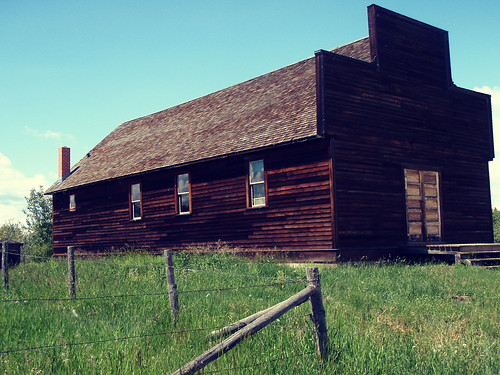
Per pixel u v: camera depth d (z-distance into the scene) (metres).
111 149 35.75
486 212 25.28
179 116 32.88
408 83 22.62
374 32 21.61
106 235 30.92
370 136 20.69
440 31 24.45
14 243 24.39
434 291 12.57
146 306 10.35
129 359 6.42
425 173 22.75
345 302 11.08
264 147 20.80
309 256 19.67
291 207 20.53
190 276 14.93
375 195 20.55
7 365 6.32
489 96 26.25
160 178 27.23
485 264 20.02
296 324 8.05
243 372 6.05
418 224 22.09
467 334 7.87
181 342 7.30
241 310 9.81
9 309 10.27
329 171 19.22
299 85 24.14
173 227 26.19
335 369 6.26
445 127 23.97
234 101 28.72
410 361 6.60
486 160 25.73
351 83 20.33
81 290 12.70
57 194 35.72
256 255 20.48
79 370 6.27
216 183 23.91
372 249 20.00
